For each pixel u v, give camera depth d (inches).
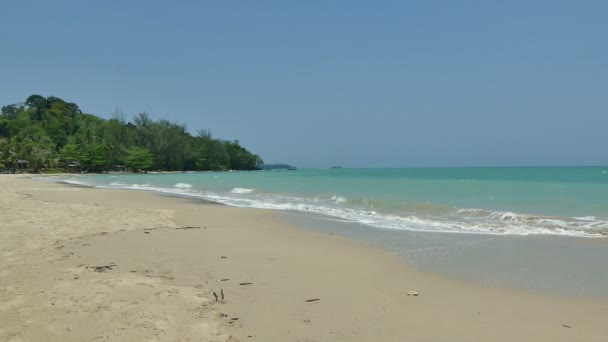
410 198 876.6
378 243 414.3
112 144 4173.2
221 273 289.4
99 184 1695.4
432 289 260.2
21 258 317.1
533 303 234.4
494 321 205.6
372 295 246.1
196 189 1336.1
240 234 461.4
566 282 275.7
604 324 202.2
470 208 686.5
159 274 281.0
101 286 245.6
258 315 207.6
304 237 447.2
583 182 1266.0
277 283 267.6
